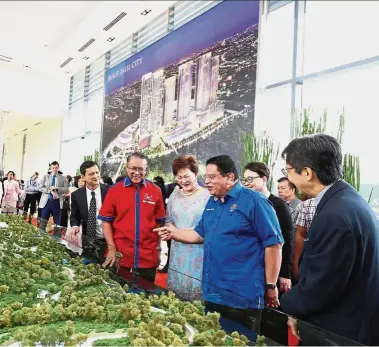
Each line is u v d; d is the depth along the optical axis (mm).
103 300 1509
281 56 5949
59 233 2902
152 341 1065
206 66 7086
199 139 7102
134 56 9453
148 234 2703
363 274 1386
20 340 1162
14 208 4281
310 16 5566
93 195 3371
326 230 1380
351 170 4047
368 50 4746
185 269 2580
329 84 5172
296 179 1565
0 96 5504
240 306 1288
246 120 6145
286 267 2543
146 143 8805
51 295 1665
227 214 2037
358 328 1359
